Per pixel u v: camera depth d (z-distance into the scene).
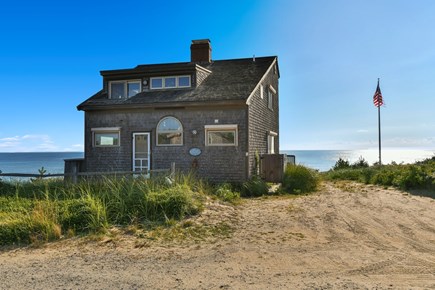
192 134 14.19
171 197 8.27
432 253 5.45
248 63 18.28
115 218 7.70
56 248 6.16
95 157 15.31
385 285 4.16
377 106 22.12
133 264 5.17
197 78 15.35
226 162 13.77
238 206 9.71
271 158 14.26
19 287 4.36
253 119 14.70
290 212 8.86
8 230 6.69
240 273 4.69
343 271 4.69
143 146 14.74
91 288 4.27
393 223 7.48
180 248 5.95
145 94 15.31
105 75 15.77
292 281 4.35
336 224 7.51
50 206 7.97
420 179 11.81
